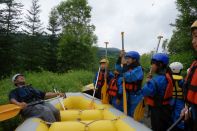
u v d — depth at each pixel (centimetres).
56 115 625
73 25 4478
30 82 1236
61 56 4278
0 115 613
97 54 4516
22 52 3706
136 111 577
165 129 498
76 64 4284
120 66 672
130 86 611
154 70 507
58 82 1384
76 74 1947
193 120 380
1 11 3033
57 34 4547
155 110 496
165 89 492
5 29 2939
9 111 612
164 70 503
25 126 501
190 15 1908
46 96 709
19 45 3616
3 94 900
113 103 692
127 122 520
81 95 874
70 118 638
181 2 1938
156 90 492
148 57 1992
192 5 1903
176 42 2047
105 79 730
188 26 1928
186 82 390
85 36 4319
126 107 605
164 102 494
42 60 3953
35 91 675
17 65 2950
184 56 1812
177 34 2031
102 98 729
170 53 2059
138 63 620
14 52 2922
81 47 4281
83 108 812
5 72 2748
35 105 611
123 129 501
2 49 2788
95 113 644
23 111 613
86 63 4331
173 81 504
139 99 605
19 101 646
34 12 4166
